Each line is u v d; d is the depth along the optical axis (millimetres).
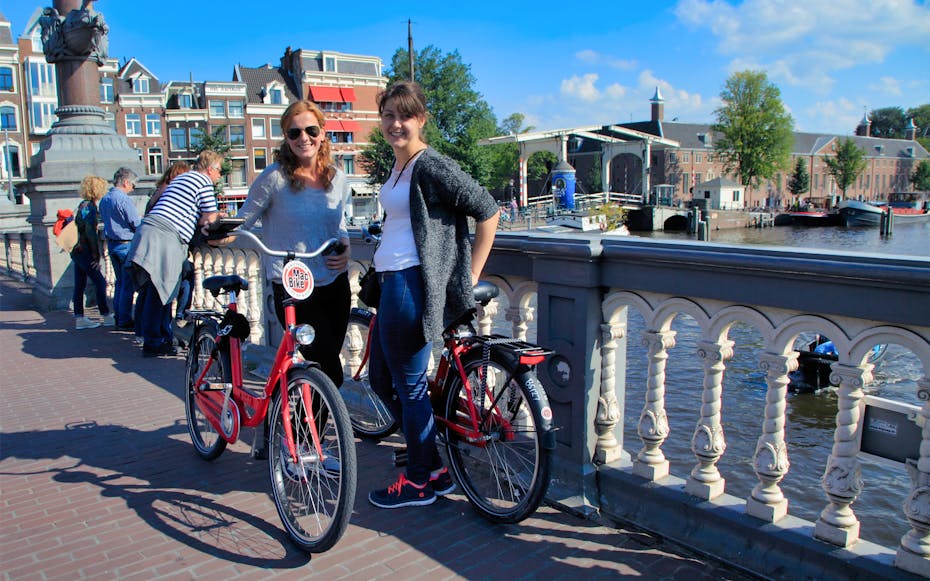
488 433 2805
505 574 2443
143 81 52938
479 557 2562
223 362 3289
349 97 60438
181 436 4047
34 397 4941
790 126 74875
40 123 49375
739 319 2438
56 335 7164
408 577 2438
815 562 2240
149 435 4074
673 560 2512
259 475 3410
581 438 2924
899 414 2066
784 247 2271
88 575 2510
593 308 2863
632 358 12492
